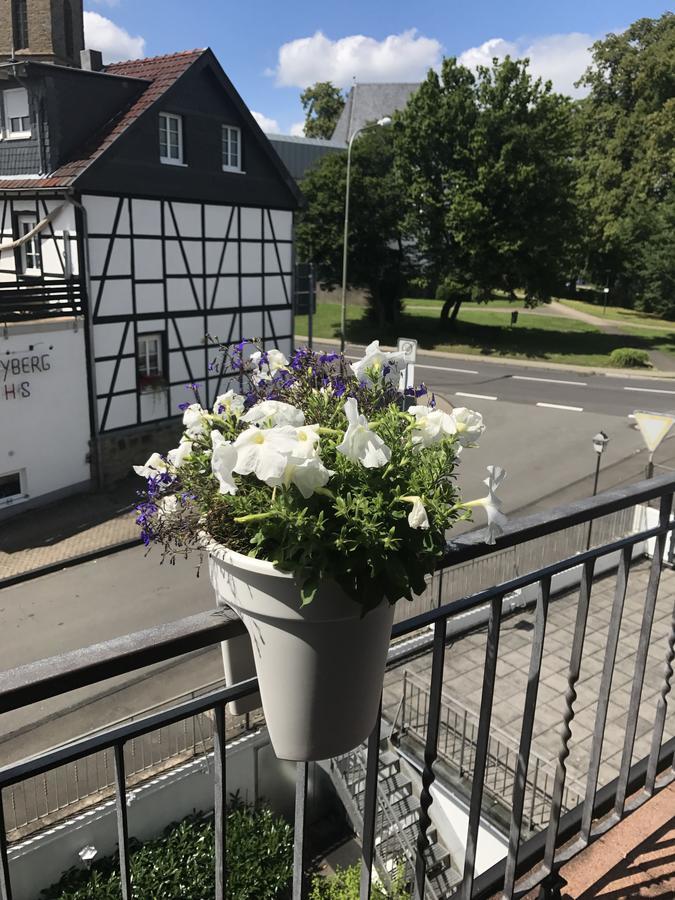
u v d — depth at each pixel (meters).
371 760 1.54
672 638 2.13
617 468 19.23
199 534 1.26
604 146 48.41
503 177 30.17
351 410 1.14
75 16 24.83
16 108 16.91
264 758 9.84
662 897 2.01
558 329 40.41
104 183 16.47
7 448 15.54
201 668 10.88
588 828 2.07
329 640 1.22
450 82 31.34
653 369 31.55
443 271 33.81
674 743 2.48
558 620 12.66
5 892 1.11
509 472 18.81
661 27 49.19
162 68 18.36
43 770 1.10
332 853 9.58
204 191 18.78
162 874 8.52
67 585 13.60
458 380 28.88
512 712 10.38
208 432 1.35
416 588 1.16
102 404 17.28
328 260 36.22
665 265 41.56
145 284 17.84
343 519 1.13
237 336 20.45
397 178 33.69
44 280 16.11
